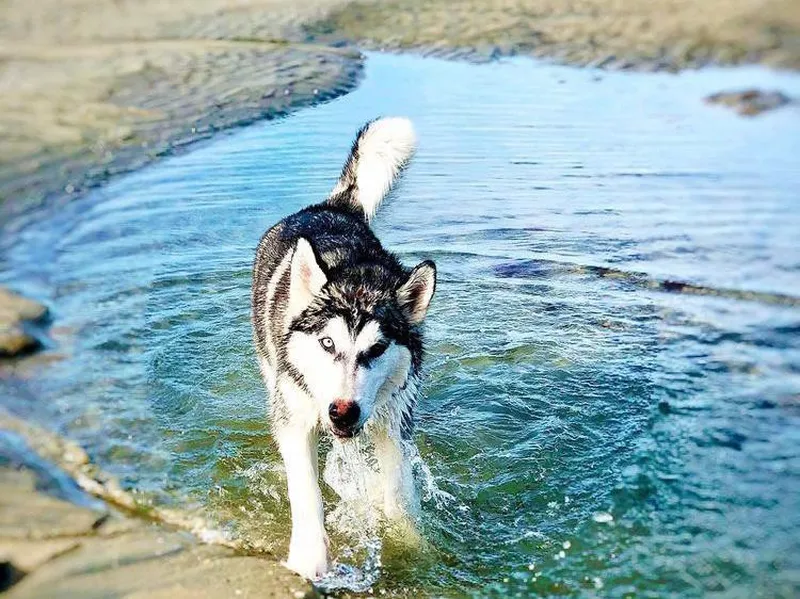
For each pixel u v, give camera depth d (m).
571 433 1.48
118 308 1.91
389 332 1.25
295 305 1.29
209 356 1.73
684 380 1.62
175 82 3.83
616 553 1.19
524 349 1.75
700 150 3.10
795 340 1.77
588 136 3.24
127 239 2.28
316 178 2.70
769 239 2.32
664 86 4.03
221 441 1.47
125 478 1.35
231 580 1.12
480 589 1.16
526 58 4.55
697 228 2.39
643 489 1.30
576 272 2.12
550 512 1.30
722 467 1.35
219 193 2.58
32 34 5.12
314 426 1.31
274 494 1.35
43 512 1.25
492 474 1.39
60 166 2.80
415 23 5.24
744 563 1.15
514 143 3.12
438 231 2.34
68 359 1.69
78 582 1.11
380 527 1.29
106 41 4.86
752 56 4.39
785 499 1.27
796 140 3.23
